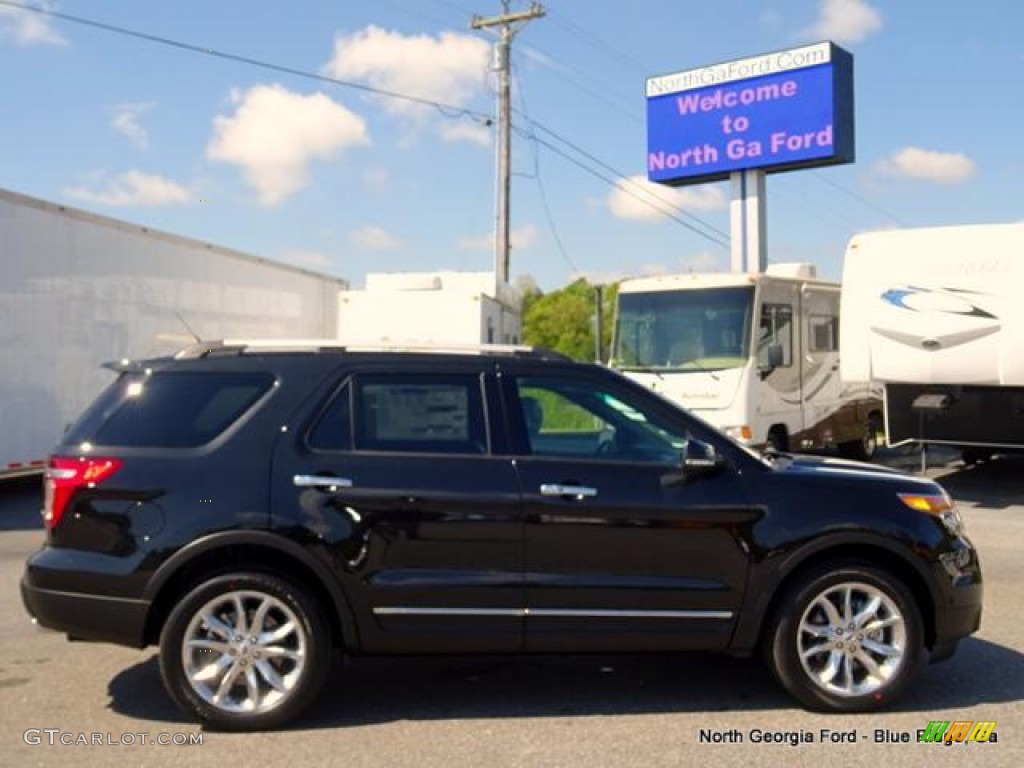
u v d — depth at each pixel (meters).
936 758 4.37
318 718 4.89
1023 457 18.00
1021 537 10.19
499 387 5.07
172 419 4.93
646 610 4.88
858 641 4.96
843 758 4.37
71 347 12.10
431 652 4.82
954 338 12.34
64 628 4.75
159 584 4.66
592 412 5.09
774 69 23.44
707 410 13.41
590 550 4.86
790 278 14.44
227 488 4.75
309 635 4.73
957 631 5.06
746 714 4.94
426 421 5.00
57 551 4.78
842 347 13.29
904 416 13.49
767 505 4.95
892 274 12.82
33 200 11.38
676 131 24.88
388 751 4.46
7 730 4.71
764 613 4.94
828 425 15.62
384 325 16.73
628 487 4.91
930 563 4.98
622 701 5.15
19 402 11.26
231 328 15.72
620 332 14.34
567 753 4.43
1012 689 5.33
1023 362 11.95
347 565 4.73
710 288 13.84
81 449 4.86
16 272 11.18
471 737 4.63
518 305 21.48
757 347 13.55
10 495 13.18
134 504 4.73
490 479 4.86
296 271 18.16
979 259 12.22
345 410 4.96
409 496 4.79
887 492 5.08
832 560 4.99
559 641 4.85
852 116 23.67
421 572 4.78
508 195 25.97
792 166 23.70
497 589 4.80
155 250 13.70
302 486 4.77
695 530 4.90
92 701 5.14
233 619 4.75
